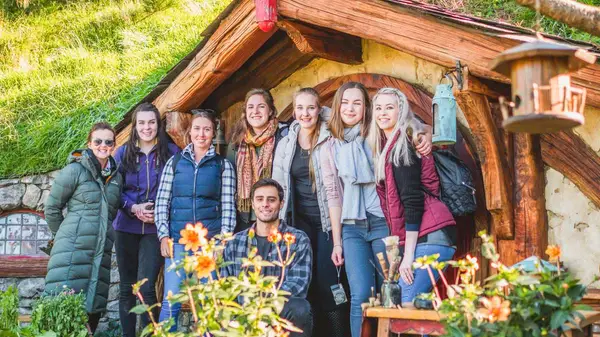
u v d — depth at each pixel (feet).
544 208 18.95
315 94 21.12
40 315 21.22
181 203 21.90
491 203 18.52
